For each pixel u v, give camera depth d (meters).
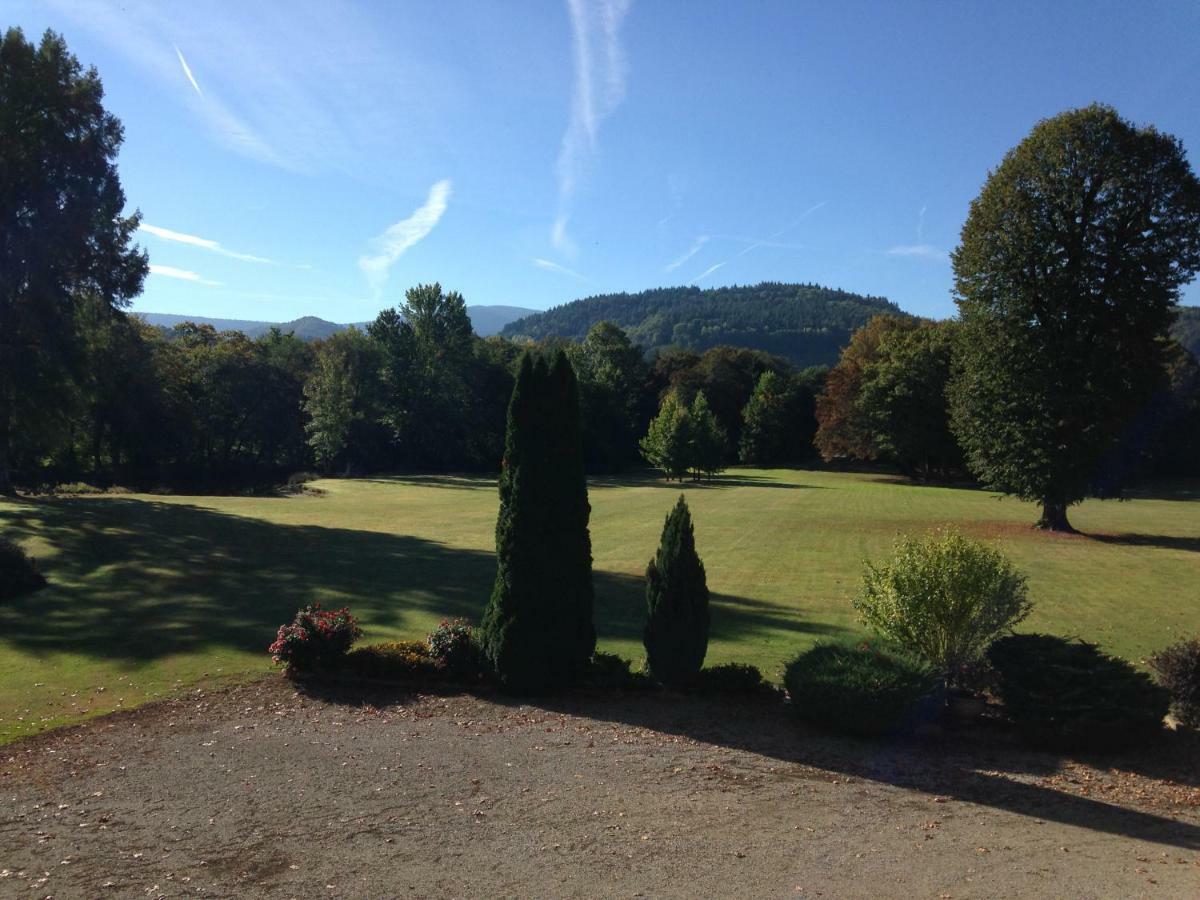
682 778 7.25
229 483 59.41
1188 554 24.55
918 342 63.47
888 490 55.22
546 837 5.86
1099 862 5.67
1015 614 10.09
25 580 16.92
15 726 8.69
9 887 4.98
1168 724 9.14
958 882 5.26
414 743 8.17
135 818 6.20
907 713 8.28
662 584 10.02
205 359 65.12
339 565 20.53
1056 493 28.84
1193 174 26.59
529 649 9.86
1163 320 27.08
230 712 9.24
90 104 32.31
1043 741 8.36
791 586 18.31
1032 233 27.39
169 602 15.70
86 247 32.56
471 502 43.00
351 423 70.38
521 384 10.30
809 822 6.29
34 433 32.91
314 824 6.08
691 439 66.69
